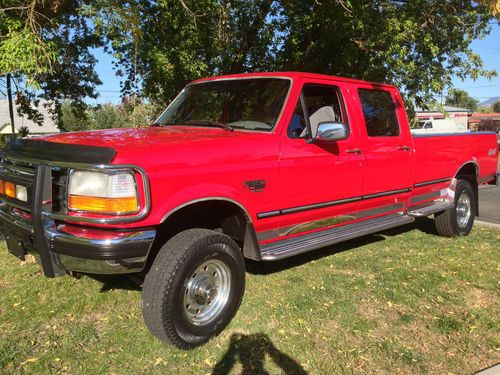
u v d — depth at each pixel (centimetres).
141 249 310
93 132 388
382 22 916
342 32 951
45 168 315
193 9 901
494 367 317
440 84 970
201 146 349
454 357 335
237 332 362
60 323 370
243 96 449
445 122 2062
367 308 410
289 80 432
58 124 1440
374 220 523
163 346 338
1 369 305
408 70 920
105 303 408
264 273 492
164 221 338
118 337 349
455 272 504
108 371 308
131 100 1120
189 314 339
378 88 530
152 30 916
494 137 727
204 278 345
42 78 1082
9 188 358
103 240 300
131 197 301
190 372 309
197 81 520
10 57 674
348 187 471
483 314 403
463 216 673
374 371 315
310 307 407
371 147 498
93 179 301
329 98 485
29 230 326
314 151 431
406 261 541
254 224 386
